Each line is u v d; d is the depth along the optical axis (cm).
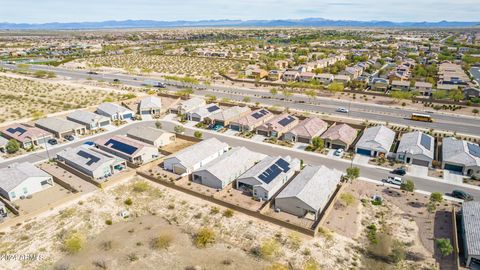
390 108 12000
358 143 8281
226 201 6078
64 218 5653
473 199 6153
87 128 10125
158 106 11738
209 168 6762
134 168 7500
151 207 6047
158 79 17662
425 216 5725
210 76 18100
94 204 6075
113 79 17600
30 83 15938
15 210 5784
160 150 8394
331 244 5006
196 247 4991
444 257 4781
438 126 10069
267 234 5234
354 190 6569
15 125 9488
